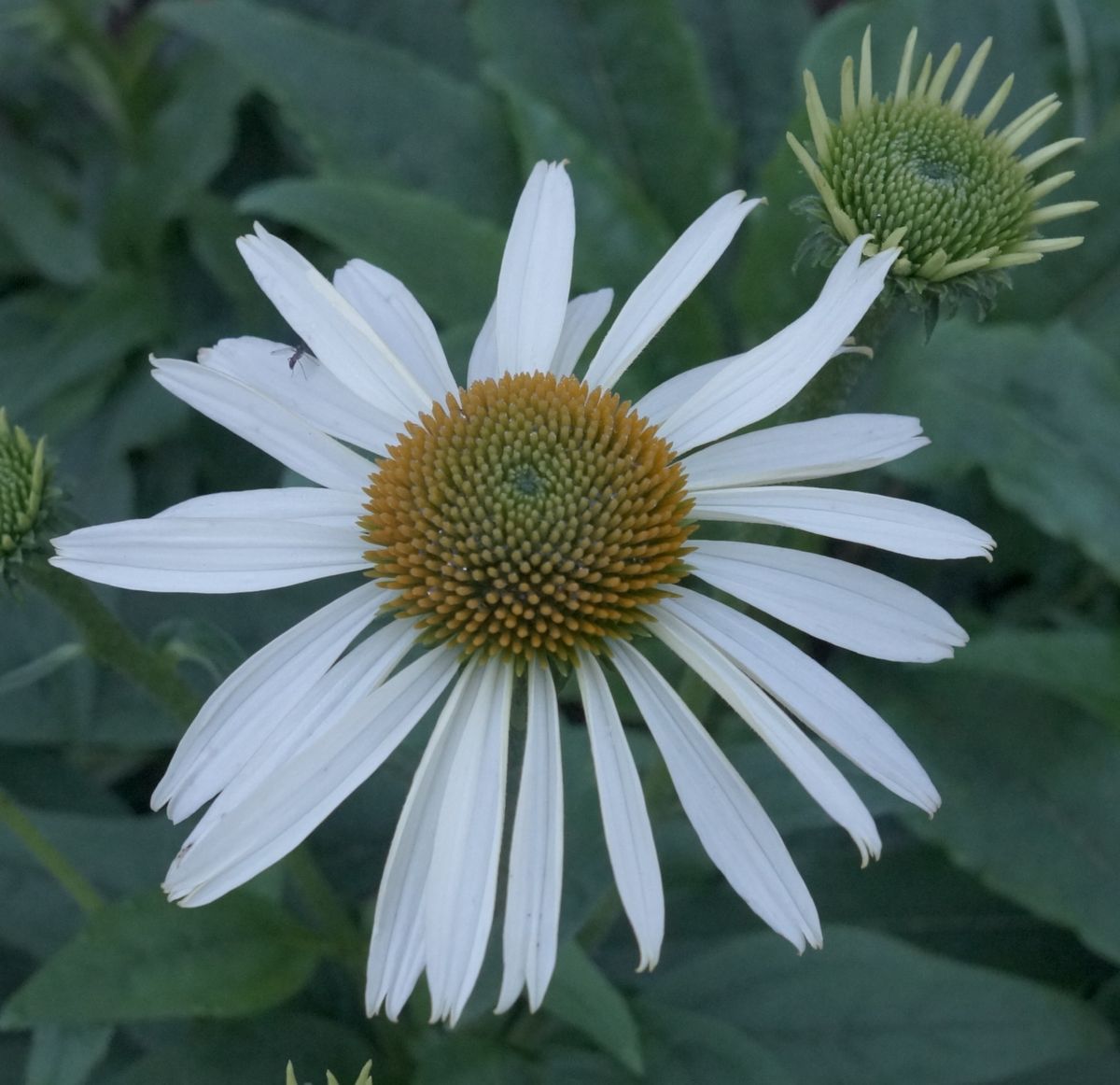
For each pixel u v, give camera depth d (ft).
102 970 0.82
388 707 0.73
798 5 1.34
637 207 1.14
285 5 1.35
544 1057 0.91
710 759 0.71
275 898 0.88
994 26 1.20
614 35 1.23
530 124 1.15
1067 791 1.02
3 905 0.95
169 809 0.71
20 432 0.79
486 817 0.71
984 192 0.76
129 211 1.33
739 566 0.74
